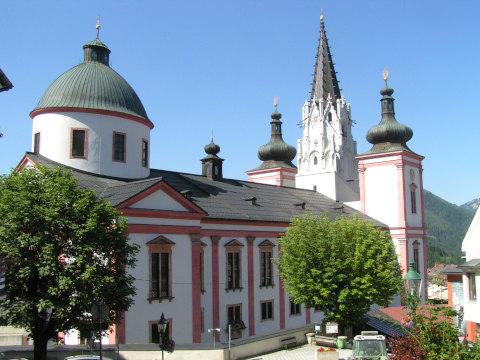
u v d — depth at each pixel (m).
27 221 27.14
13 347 35.94
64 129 47.12
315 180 84.44
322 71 92.19
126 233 35.22
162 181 40.81
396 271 48.25
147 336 38.97
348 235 46.50
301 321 58.12
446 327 20.05
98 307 26.09
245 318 51.50
